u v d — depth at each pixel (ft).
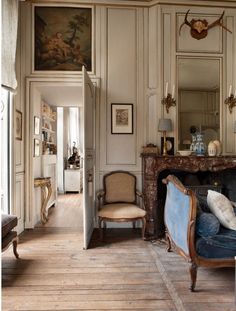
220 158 12.16
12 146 11.25
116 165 13.37
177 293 7.03
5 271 8.29
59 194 25.20
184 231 7.46
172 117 13.26
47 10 13.21
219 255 7.23
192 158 12.03
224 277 7.98
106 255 9.60
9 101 11.16
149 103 13.42
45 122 17.56
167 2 13.20
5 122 11.16
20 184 12.50
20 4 12.87
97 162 13.28
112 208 11.32
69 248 10.28
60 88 13.99
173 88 13.21
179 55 13.34
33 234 12.04
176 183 8.02
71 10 13.30
